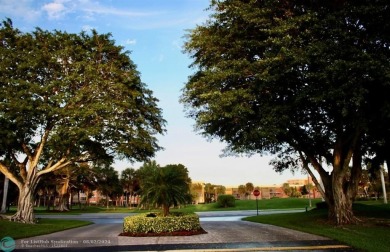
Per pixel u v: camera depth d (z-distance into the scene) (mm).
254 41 17078
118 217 40094
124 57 27438
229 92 16047
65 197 63375
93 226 23594
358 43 15141
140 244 13250
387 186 71875
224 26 18344
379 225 17359
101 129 24844
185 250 11672
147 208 18062
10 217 25703
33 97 23406
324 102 16734
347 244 12281
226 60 17812
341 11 14906
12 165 30141
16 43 25547
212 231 17453
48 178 61531
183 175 18547
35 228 20047
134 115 27438
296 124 19109
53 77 25156
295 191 129500
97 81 24609
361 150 21672
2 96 22578
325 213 25188
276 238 14297
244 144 17766
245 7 16953
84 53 25828
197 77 19922
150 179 17812
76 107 24156
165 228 16375
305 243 12758
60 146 26203
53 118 24562
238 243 13016
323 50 14383
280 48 15352
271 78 15258
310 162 22766
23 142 26109
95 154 29062
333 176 19422
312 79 15102
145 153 29312
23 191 26750
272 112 16094
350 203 19266
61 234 17688
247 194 142250
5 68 23734
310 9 16047
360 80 14031
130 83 26531
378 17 14484
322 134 20203
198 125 18547
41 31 26609
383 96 15516
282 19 16594
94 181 71250
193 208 63188
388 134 19141
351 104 15164
